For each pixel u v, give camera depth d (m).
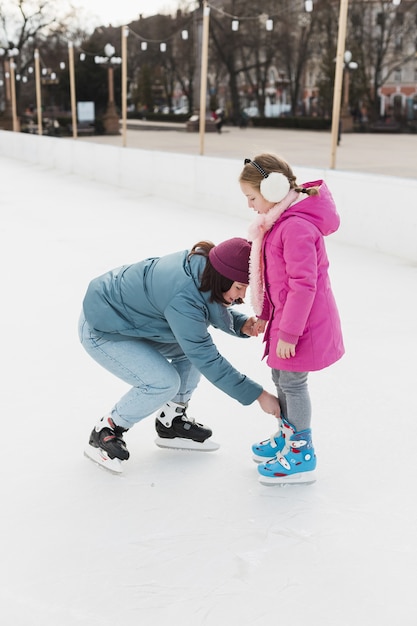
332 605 1.90
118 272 2.55
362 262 6.34
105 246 7.16
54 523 2.31
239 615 1.87
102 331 2.52
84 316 2.58
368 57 40.66
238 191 9.05
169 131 34.09
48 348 4.08
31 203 10.73
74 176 14.78
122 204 10.48
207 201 9.77
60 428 3.03
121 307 2.47
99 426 2.65
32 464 2.71
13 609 1.90
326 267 2.34
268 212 2.26
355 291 5.32
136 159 11.87
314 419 3.09
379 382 3.52
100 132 32.12
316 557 2.12
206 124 31.67
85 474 2.62
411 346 4.06
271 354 2.38
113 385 3.51
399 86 46.69
